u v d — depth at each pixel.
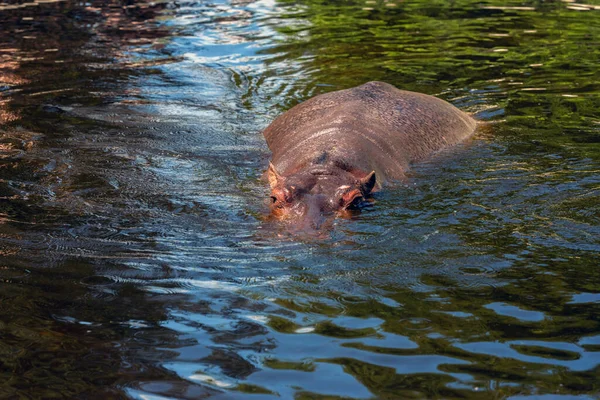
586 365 6.98
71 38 23.91
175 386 6.79
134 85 19.19
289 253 9.77
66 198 11.88
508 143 14.79
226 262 9.52
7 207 11.46
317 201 11.30
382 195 12.09
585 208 11.09
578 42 22.89
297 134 14.53
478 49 22.44
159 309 8.30
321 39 24.09
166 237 10.38
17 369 7.07
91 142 14.91
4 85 18.98
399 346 7.41
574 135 15.02
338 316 8.06
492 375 6.86
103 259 9.62
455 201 11.66
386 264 9.34
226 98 18.31
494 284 8.75
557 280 8.81
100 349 7.44
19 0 29.67
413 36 24.25
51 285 8.88
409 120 15.20
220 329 7.83
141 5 29.22
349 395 6.59
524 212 11.02
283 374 6.96
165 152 14.48
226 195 12.18
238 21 26.75
